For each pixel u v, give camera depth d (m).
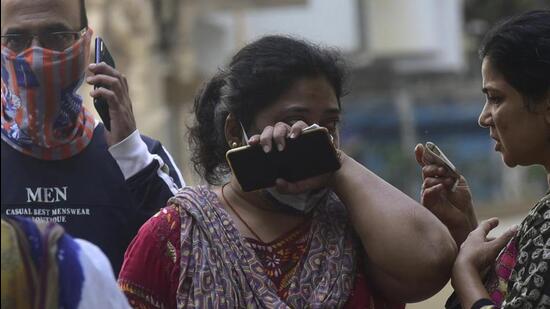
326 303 2.88
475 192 25.75
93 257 2.49
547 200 2.80
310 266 2.95
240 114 3.03
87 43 3.65
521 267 2.77
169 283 2.96
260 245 3.00
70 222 3.62
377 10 24.25
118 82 3.63
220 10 19.28
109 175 3.67
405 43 24.41
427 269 2.94
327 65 3.01
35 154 3.65
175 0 17.94
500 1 24.22
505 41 2.87
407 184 24.59
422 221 2.97
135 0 14.69
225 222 2.97
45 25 3.56
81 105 3.72
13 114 3.63
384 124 25.53
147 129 15.22
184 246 2.93
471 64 26.70
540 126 2.87
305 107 2.97
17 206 3.61
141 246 2.99
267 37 3.07
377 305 3.07
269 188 2.99
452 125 26.48
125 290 2.97
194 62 18.69
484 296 2.87
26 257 2.36
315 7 23.34
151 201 3.66
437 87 26.27
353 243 3.05
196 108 3.22
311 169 2.91
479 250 2.99
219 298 2.85
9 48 3.59
